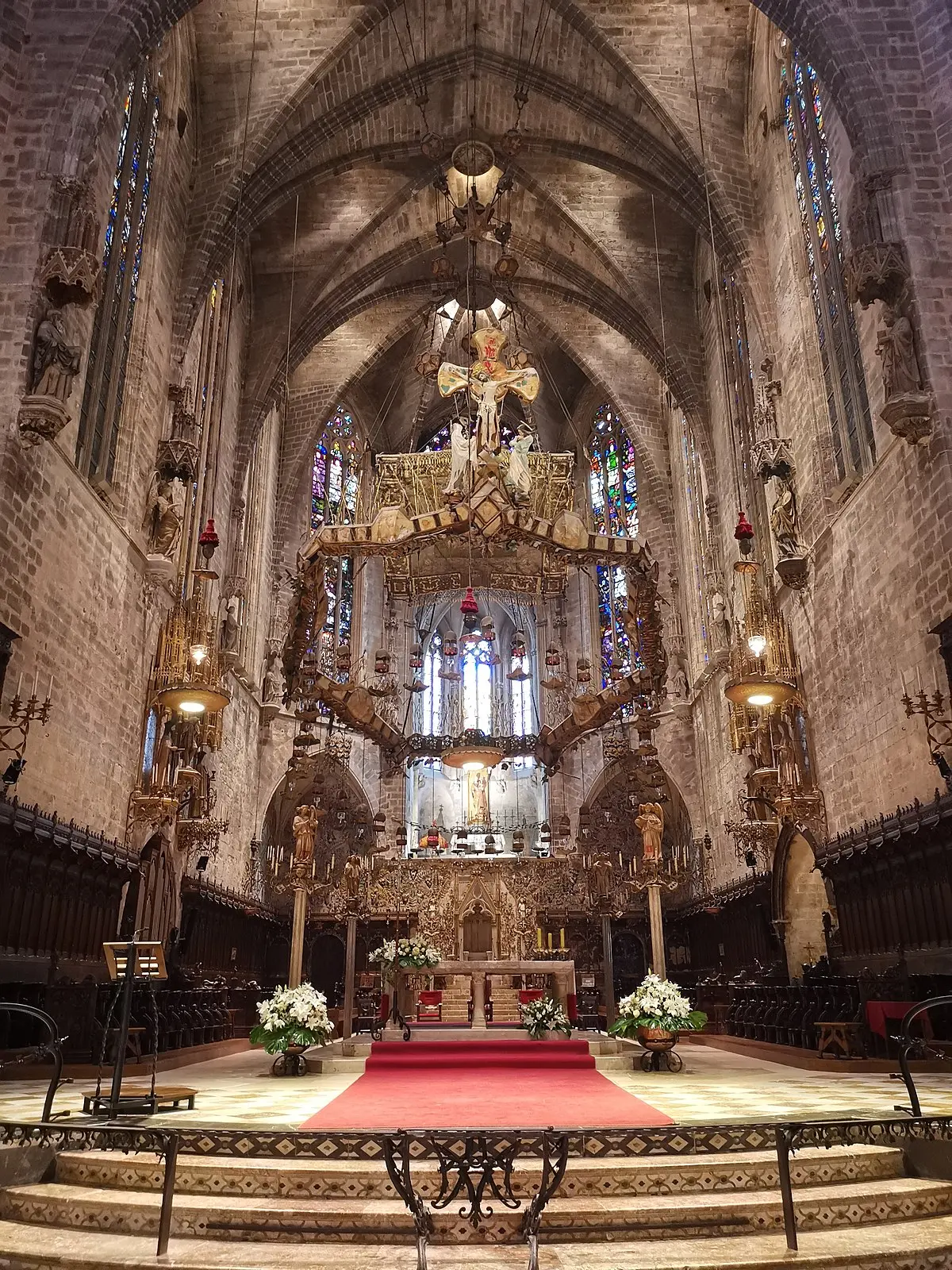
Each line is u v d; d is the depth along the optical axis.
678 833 36.03
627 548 18.59
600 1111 9.37
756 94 25.41
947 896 15.14
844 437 20.75
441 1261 5.94
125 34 17.64
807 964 23.31
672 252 32.88
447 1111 9.48
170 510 22.98
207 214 25.47
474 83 27.98
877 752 18.34
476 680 44.66
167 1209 6.10
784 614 24.41
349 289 33.38
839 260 20.55
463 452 18.50
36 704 16.44
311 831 20.72
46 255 16.12
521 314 36.44
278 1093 11.71
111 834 20.12
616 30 25.38
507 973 19.08
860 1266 5.96
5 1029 14.06
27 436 15.53
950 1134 6.59
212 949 28.34
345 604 39.84
